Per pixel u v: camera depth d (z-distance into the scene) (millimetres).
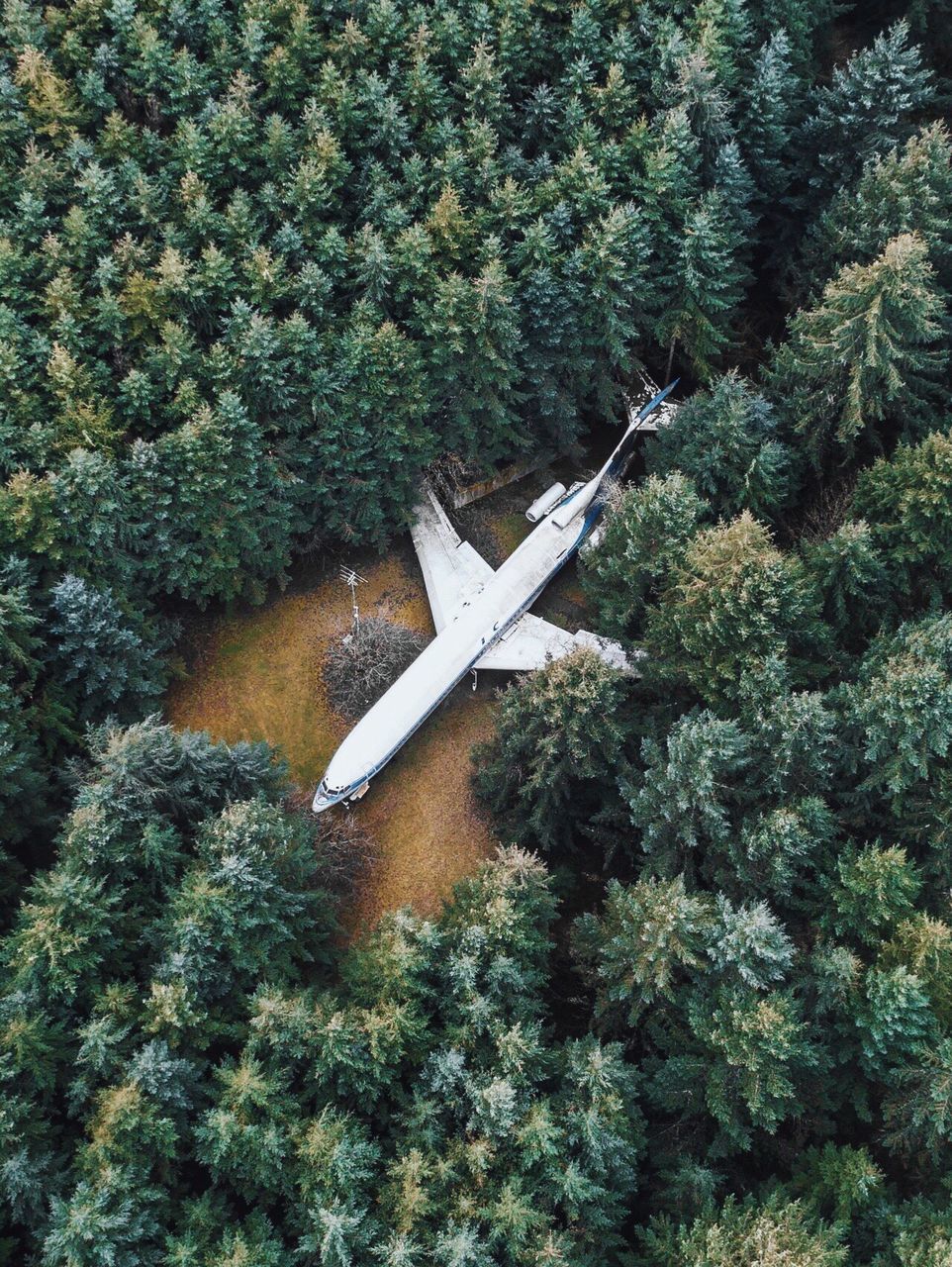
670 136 45594
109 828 33500
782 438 45594
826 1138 35656
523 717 40375
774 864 34250
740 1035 31750
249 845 34531
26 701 40125
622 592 43188
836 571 40000
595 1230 31734
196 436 41469
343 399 44562
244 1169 30828
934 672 33719
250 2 46906
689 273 46781
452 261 45969
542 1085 34750
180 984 31578
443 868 44719
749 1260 29203
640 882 35312
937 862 34781
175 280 41719
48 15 45656
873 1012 32156
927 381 44250
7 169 43750
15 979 31750
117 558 42000
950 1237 30094
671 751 35531
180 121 44594
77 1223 27328
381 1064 32500
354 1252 29453
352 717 47406
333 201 45531
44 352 41281
